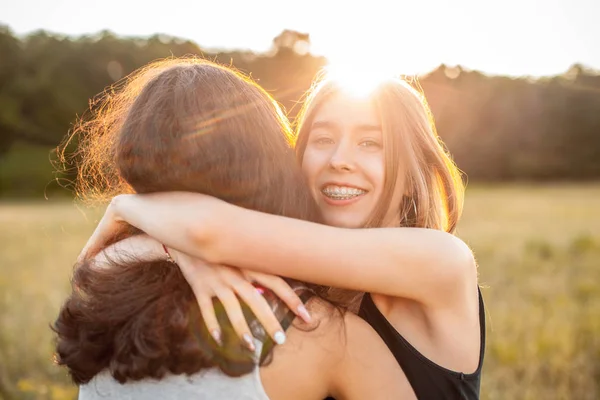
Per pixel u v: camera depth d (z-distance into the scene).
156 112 1.41
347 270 1.37
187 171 1.38
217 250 1.32
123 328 1.27
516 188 51.09
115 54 55.78
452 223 1.94
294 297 1.32
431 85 47.00
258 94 1.50
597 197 38.66
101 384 1.33
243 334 1.25
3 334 6.04
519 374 4.95
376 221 1.78
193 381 1.24
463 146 57.59
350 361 1.37
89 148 1.79
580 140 59.09
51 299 8.14
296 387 1.30
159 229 1.36
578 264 11.21
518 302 7.73
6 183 47.19
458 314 1.51
